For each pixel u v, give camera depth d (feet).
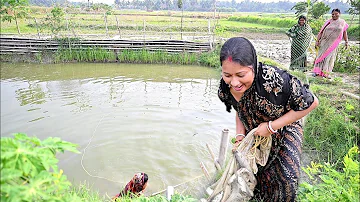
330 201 7.36
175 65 45.42
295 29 26.99
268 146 8.10
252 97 7.32
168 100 28.48
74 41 47.98
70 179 16.11
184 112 25.22
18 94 29.99
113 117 24.08
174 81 36.09
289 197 8.07
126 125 22.53
